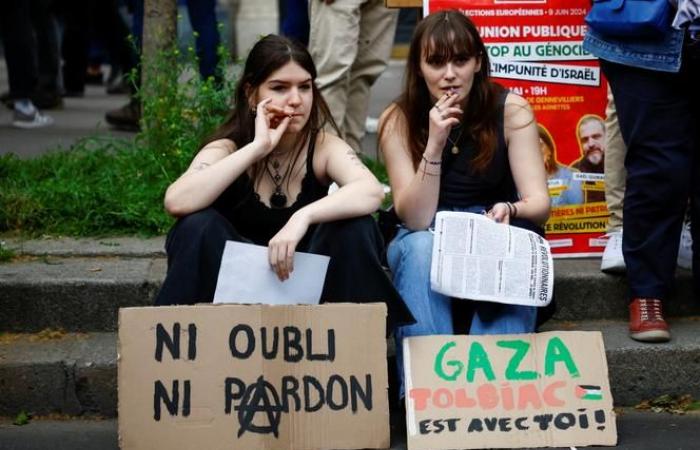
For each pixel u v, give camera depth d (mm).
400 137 4398
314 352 3920
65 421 4320
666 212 4555
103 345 4492
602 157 5062
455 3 4969
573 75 5023
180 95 6207
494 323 4121
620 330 4707
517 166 4328
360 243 4012
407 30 14289
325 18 5883
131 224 5355
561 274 4828
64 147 7168
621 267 4766
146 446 3857
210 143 4281
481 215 4145
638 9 4340
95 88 11961
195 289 3992
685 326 4770
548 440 3990
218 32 7520
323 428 3912
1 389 4312
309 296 4020
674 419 4383
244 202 4211
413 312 4129
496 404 4012
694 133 4535
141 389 3867
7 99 8977
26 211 5336
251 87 4207
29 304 4605
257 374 3902
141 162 5969
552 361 4066
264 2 16484
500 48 4980
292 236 3945
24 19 8156
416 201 4238
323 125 4316
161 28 6328
